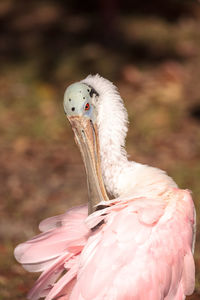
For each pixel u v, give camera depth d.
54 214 13.51
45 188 14.82
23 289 10.38
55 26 25.08
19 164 16.09
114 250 7.14
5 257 11.48
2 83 20.95
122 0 26.34
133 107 18.92
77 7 26.86
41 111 18.98
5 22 26.12
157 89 20.12
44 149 16.89
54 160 16.30
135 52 22.59
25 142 17.20
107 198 8.32
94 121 8.41
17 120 18.45
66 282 7.23
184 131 17.61
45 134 17.64
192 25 25.12
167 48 22.98
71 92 8.25
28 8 27.25
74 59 22.06
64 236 7.81
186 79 20.91
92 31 24.12
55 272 7.79
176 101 19.36
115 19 23.67
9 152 16.72
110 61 21.89
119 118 8.57
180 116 18.42
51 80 21.14
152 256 7.31
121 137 8.58
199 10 26.41
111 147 8.52
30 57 22.69
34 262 7.80
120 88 20.39
